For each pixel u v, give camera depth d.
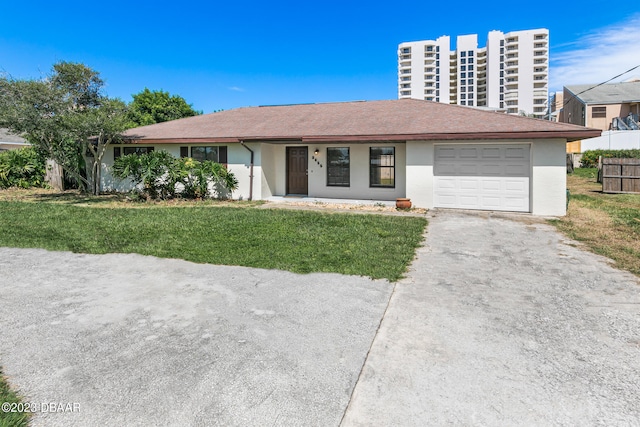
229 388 2.60
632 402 2.44
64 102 12.38
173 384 2.65
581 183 18.69
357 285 4.70
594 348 3.13
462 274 5.17
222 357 3.01
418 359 2.98
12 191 15.44
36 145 14.38
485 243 7.03
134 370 2.83
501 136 10.16
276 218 9.36
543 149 10.23
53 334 3.41
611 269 5.33
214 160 14.08
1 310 3.95
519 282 4.83
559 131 9.68
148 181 12.90
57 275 5.12
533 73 96.25
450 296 4.35
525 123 10.70
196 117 17.28
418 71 103.81
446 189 11.45
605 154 26.31
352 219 9.27
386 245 6.66
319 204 12.51
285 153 14.41
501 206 10.94
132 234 7.54
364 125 12.72
